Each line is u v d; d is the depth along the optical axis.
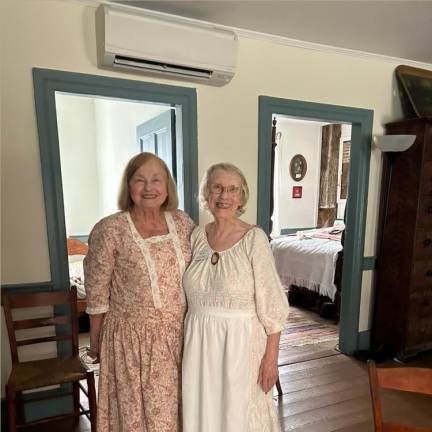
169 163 2.52
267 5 1.98
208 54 2.05
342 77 2.70
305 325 3.67
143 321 1.38
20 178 1.90
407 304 2.76
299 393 2.44
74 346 1.97
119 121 4.12
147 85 2.10
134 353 1.37
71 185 5.00
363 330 3.10
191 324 1.40
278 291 1.38
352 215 2.94
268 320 1.37
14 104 1.84
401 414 2.23
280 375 2.67
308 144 6.20
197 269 1.42
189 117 2.23
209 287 1.38
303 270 4.06
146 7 2.00
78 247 4.40
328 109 2.66
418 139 2.63
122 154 4.07
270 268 1.38
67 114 4.91
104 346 1.43
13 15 1.79
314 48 2.54
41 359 2.04
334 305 3.78
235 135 2.38
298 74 2.53
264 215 2.53
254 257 1.36
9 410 1.66
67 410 2.15
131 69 2.00
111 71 2.01
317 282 3.87
